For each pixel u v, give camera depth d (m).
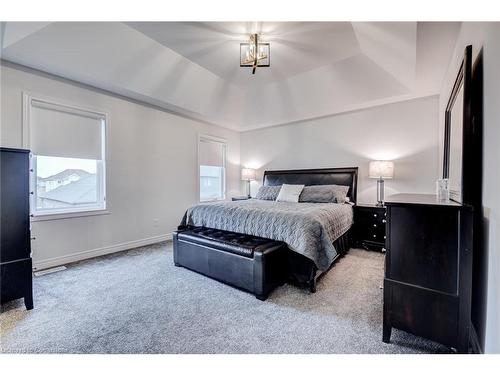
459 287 1.29
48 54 2.49
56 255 2.90
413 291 1.41
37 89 2.72
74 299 2.08
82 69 2.77
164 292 2.21
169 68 3.28
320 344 1.50
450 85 2.41
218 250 2.39
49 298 2.09
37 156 2.79
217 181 5.36
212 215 2.90
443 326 1.33
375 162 3.64
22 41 2.31
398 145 3.75
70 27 2.37
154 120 3.99
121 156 3.54
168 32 2.64
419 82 2.96
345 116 4.29
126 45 2.75
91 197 3.30
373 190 3.99
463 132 1.59
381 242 3.40
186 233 2.76
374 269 2.76
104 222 3.36
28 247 1.92
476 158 1.50
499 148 1.14
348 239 3.37
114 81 3.08
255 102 4.58
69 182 3.09
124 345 1.50
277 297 2.12
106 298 2.10
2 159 1.81
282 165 5.14
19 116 2.60
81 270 2.75
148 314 1.85
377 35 2.22
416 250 1.40
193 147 4.70
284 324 1.71
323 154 4.55
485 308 1.31
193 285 2.36
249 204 3.24
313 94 3.92
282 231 2.32
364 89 3.48
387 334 1.50
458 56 1.98
